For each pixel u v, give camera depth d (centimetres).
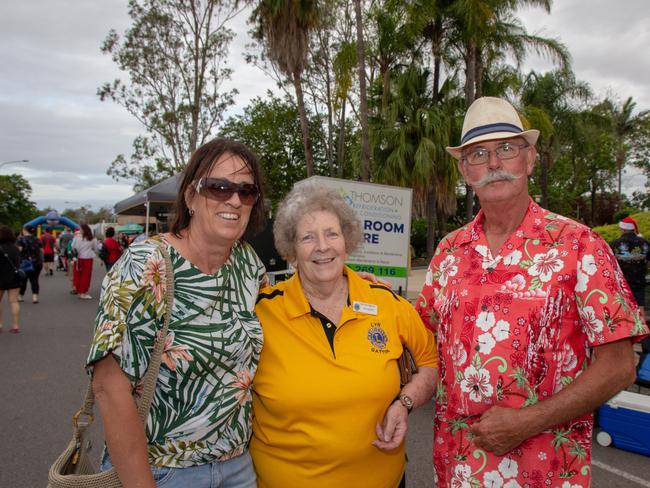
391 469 193
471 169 188
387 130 1772
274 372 183
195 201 163
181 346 151
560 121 2445
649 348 423
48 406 464
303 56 1571
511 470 167
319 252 191
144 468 142
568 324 165
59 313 1009
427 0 1541
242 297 173
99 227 4078
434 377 204
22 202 6875
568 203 3641
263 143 2852
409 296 1100
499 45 1752
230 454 166
